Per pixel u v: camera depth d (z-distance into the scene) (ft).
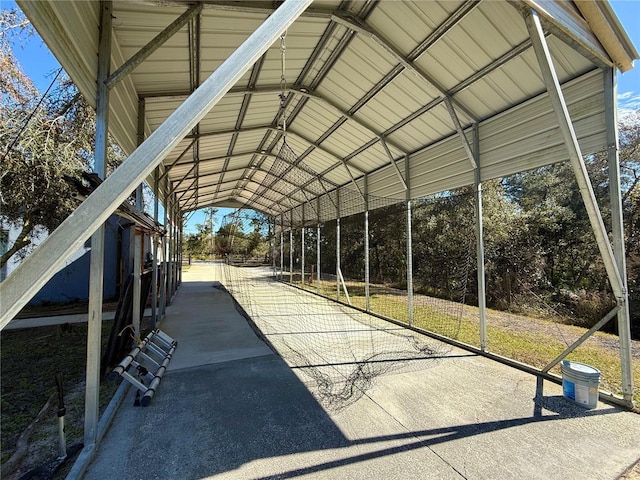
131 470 6.50
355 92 15.14
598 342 16.25
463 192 31.58
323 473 6.45
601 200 24.70
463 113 14.12
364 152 21.25
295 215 42.06
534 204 29.66
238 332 17.92
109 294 27.20
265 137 22.80
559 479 6.30
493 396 9.91
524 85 11.82
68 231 3.14
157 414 8.74
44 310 23.47
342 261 49.32
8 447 7.32
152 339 14.71
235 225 50.08
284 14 4.68
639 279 19.49
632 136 23.81
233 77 4.14
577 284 24.35
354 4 10.37
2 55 14.30
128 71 7.83
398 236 39.17
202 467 6.62
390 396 9.91
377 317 22.57
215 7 8.93
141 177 3.49
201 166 25.90
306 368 12.29
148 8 8.50
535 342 16.12
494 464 6.74
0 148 14.39
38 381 11.01
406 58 12.03
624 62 9.90
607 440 7.63
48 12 4.95
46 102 16.10
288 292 36.06
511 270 27.09
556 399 9.71
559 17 8.68
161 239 20.39
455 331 18.34
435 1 9.59
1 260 16.87
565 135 9.19
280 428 8.08
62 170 15.92
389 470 6.55
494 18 9.79
